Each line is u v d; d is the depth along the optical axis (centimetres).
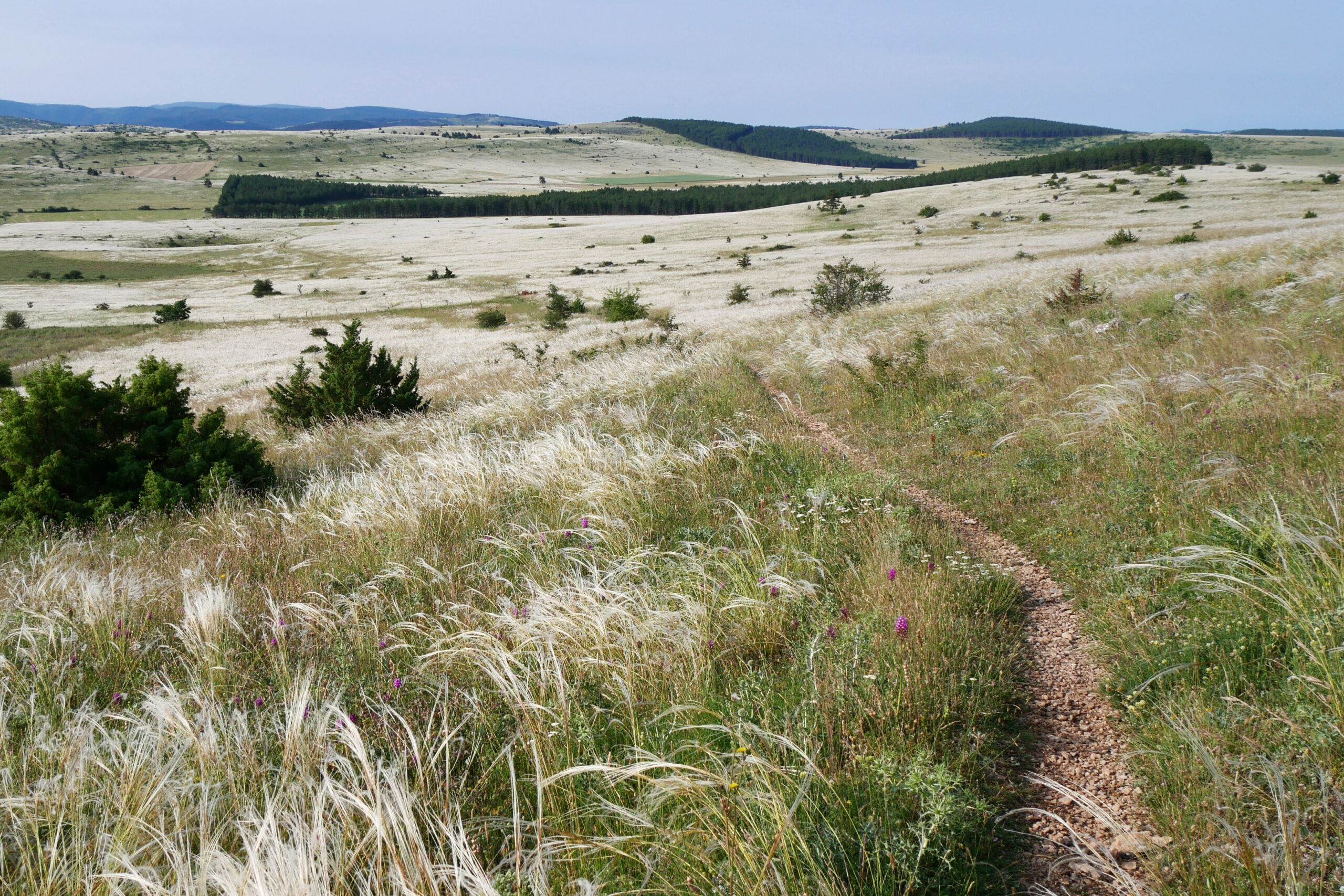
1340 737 257
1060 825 269
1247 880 216
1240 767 260
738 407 1049
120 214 19962
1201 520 455
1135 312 1243
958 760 284
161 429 991
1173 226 6356
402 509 649
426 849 241
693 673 345
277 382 1688
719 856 240
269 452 1367
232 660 406
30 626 469
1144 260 2300
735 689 341
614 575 448
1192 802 254
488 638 372
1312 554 358
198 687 358
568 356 2352
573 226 14300
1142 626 375
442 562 539
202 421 1030
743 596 418
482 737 313
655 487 666
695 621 387
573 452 741
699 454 744
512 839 255
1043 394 855
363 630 436
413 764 289
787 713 298
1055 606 436
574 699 321
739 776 256
